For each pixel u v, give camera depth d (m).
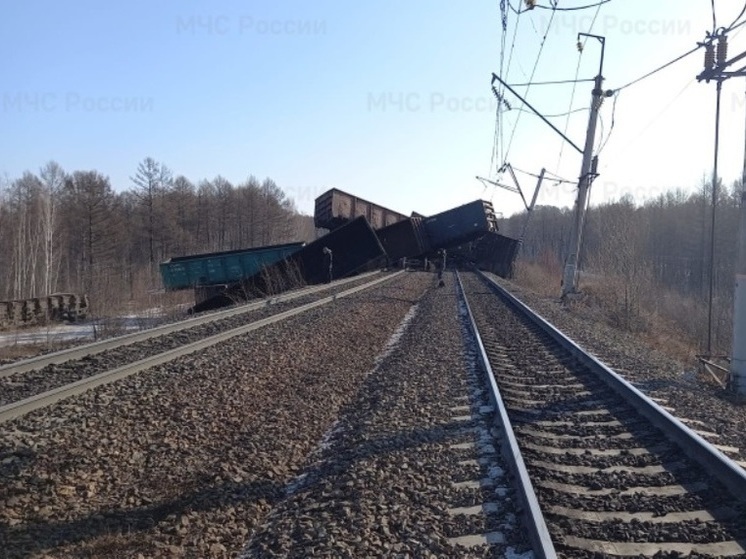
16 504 5.34
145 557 4.65
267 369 10.96
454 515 5.09
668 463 6.31
